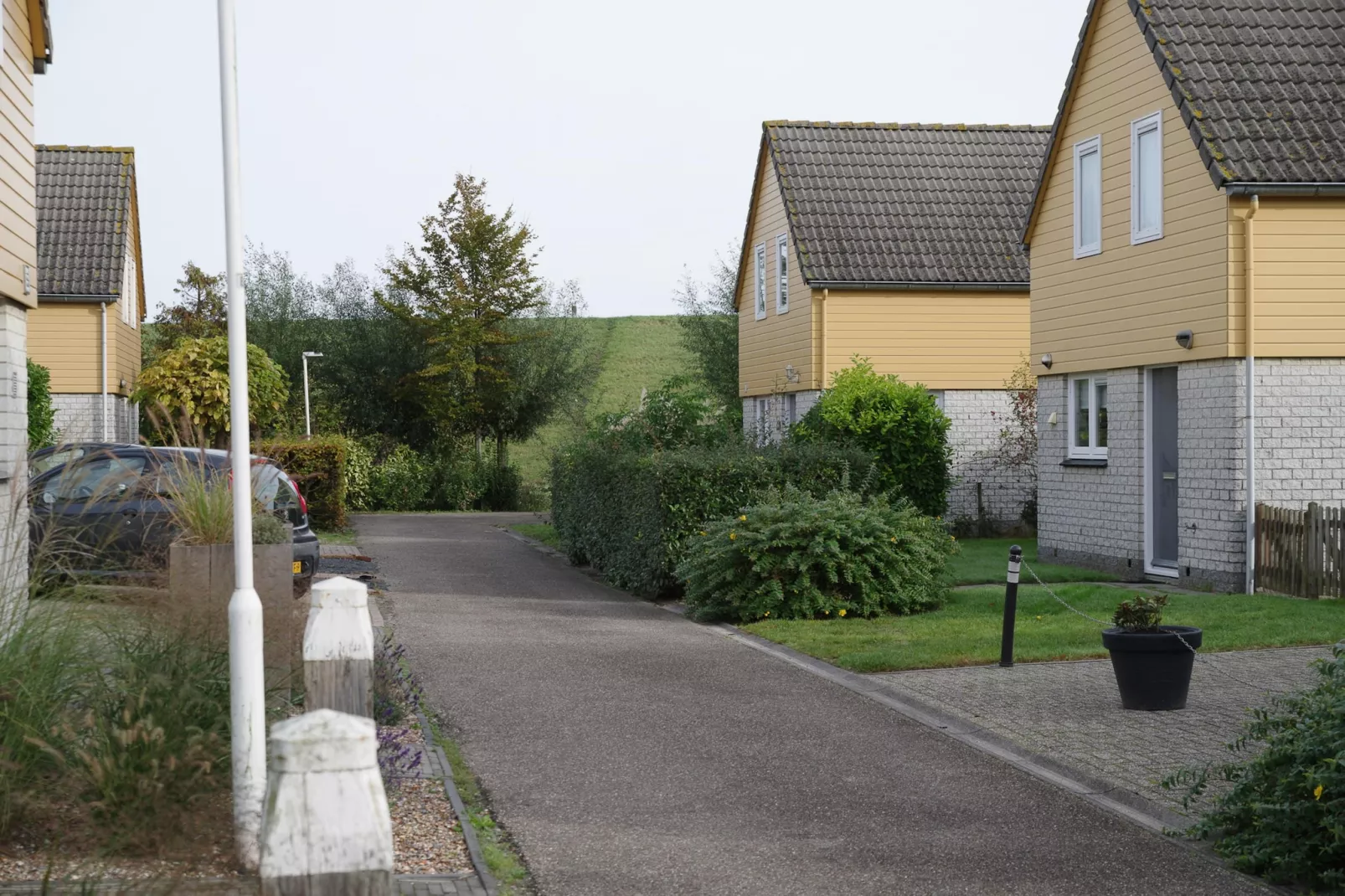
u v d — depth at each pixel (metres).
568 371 42.72
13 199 11.62
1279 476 15.62
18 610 6.36
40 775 5.80
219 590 7.72
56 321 29.52
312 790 3.05
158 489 8.90
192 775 5.78
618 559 17.53
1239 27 17.16
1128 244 17.94
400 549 22.89
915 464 23.20
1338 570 14.38
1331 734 5.98
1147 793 7.16
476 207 41.00
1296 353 15.58
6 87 11.32
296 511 14.82
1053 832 6.51
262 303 44.28
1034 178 28.31
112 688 6.26
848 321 26.11
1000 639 12.40
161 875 5.09
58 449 7.90
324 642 6.44
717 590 14.44
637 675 10.82
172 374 26.75
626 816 6.79
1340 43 17.06
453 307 39.75
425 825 6.38
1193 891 5.69
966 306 26.53
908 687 10.25
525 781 7.45
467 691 10.05
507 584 17.80
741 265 31.84
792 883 5.76
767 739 8.53
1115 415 18.36
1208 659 11.20
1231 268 15.50
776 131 28.53
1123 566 18.14
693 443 20.62
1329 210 15.62
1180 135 16.53
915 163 28.27
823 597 14.19
